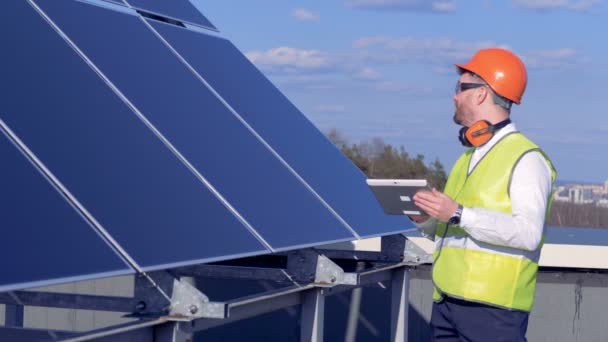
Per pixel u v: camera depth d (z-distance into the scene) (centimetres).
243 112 551
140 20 548
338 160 648
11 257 276
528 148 431
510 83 444
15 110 348
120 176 369
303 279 500
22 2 439
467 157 473
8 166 315
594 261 813
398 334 659
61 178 333
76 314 809
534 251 438
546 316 823
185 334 371
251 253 397
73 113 382
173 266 338
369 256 662
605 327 823
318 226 495
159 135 428
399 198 461
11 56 383
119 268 311
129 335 346
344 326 825
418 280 823
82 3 494
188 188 409
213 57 600
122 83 445
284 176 520
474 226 413
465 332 445
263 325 810
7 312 637
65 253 297
